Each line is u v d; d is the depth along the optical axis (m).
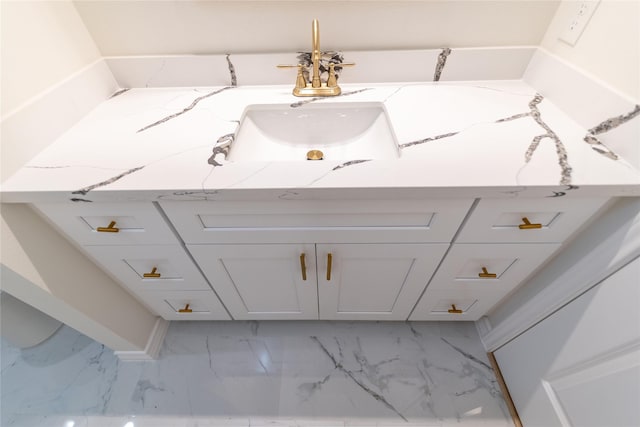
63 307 0.83
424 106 0.87
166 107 0.91
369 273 0.89
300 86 0.94
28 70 0.72
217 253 0.80
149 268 0.88
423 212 0.67
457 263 0.83
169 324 1.30
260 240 0.76
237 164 0.67
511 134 0.73
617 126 0.65
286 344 1.24
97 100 0.93
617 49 0.66
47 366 1.20
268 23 0.91
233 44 0.95
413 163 0.65
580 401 0.79
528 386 0.98
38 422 1.06
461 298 1.01
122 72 0.99
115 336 1.02
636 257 0.63
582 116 0.75
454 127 0.77
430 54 0.95
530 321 0.95
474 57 0.95
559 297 0.83
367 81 1.01
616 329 0.67
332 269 0.86
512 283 0.91
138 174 0.65
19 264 0.69
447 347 1.22
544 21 0.88
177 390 1.12
